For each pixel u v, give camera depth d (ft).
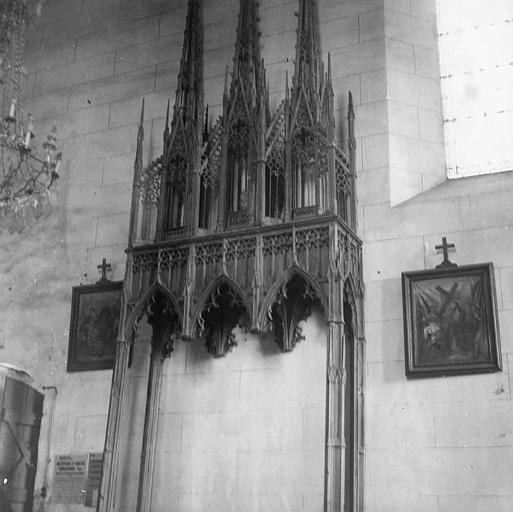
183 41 48.88
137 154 42.14
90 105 50.39
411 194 41.06
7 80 51.93
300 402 38.91
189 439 40.55
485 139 42.39
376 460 36.32
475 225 38.34
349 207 40.14
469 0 45.37
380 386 37.45
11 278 48.44
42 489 42.70
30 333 46.62
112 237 46.42
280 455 38.50
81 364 44.24
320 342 39.37
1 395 45.37
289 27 45.65
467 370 35.99
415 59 43.96
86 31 52.54
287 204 37.96
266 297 36.47
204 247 38.60
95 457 42.32
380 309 38.68
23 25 53.67
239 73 42.24
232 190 40.63
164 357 42.11
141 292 39.29
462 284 37.40
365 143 41.88
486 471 34.45
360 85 43.16
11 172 44.57
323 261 35.99
